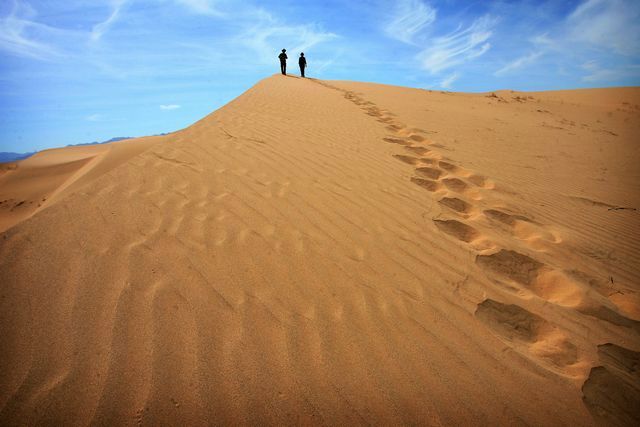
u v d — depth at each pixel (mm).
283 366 1537
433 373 1569
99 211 2568
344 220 2838
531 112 13461
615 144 7895
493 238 2875
